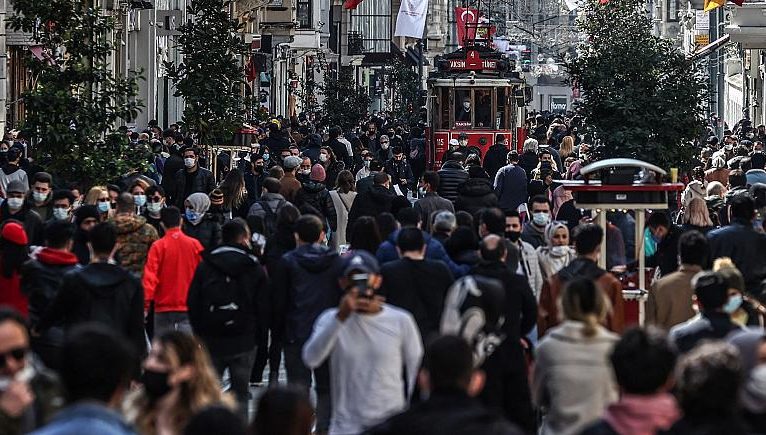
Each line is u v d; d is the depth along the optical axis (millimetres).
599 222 31875
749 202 32500
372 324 22344
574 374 21062
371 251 30141
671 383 16594
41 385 18109
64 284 25953
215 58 67250
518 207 53406
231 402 17938
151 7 86875
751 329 20844
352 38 193250
